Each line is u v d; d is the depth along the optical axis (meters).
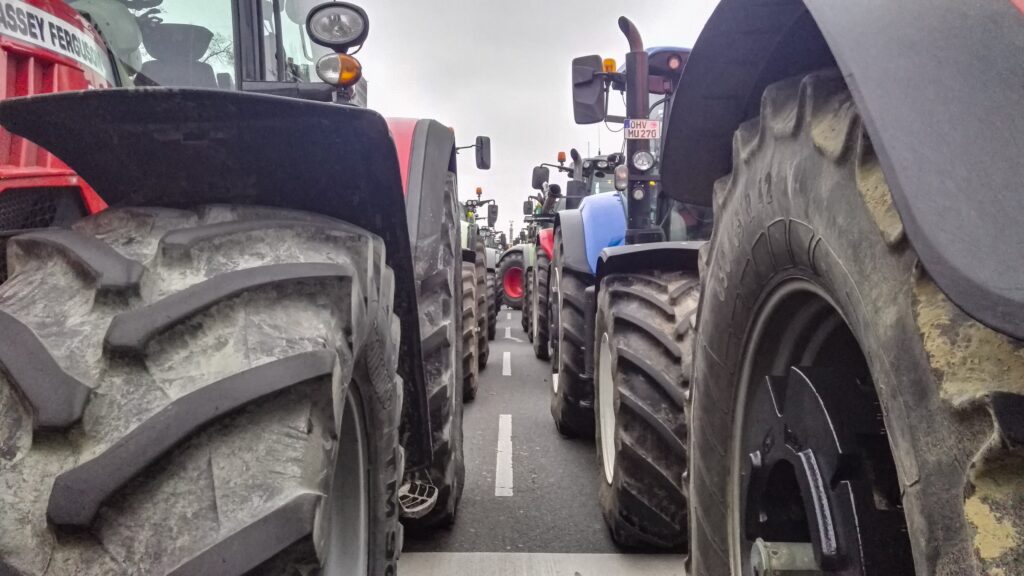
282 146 1.29
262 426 0.98
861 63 0.76
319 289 1.18
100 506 0.85
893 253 0.75
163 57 2.38
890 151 0.69
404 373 1.94
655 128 3.90
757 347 1.33
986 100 0.68
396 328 1.65
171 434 0.90
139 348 0.95
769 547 1.12
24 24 1.55
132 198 1.34
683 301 2.72
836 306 0.98
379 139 1.29
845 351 1.21
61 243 1.13
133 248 1.13
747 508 1.21
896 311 0.74
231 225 1.21
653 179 3.98
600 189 8.07
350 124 1.26
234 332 1.05
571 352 4.29
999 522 0.60
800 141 1.02
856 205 0.83
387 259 1.62
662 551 2.84
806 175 0.98
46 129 1.22
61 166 1.62
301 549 0.91
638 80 3.87
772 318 1.26
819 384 1.04
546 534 3.04
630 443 2.57
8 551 0.85
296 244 1.25
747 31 1.25
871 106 0.72
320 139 1.29
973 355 0.64
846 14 0.82
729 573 1.45
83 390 0.92
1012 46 0.70
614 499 2.70
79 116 1.19
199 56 2.44
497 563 2.76
